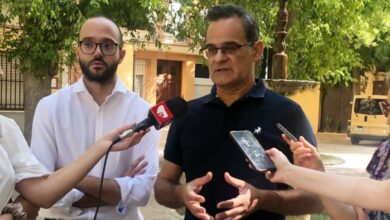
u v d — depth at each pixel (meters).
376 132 17.72
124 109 2.97
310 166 2.24
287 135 2.32
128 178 2.82
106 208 2.84
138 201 2.82
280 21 7.94
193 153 2.61
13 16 8.89
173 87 21.86
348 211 2.22
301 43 13.03
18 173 2.15
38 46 8.99
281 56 7.80
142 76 20.50
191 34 10.59
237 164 2.51
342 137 20.64
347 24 12.84
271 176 2.02
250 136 2.22
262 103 2.58
